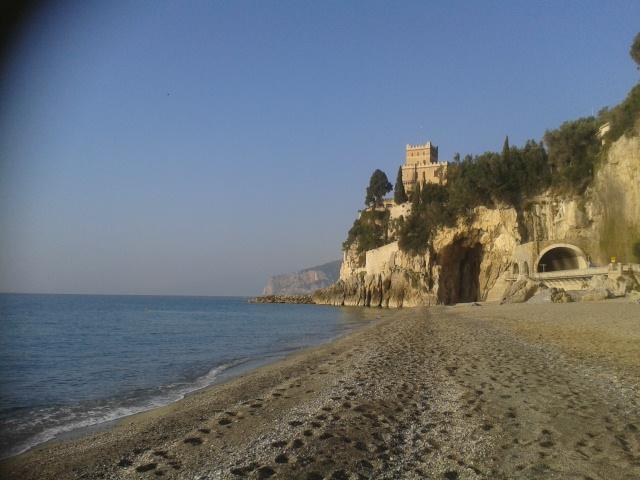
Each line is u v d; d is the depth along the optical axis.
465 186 89.94
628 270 54.09
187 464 7.95
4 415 13.54
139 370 22.50
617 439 8.16
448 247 95.06
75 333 46.16
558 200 79.81
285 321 66.81
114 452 9.30
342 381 14.06
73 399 15.83
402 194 131.88
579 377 13.27
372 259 117.44
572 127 78.19
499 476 6.86
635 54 61.72
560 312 38.09
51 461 8.97
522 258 76.38
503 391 11.81
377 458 7.67
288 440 8.70
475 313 47.16
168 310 111.12
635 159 61.34
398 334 28.61
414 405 10.89
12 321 63.09
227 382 17.62
